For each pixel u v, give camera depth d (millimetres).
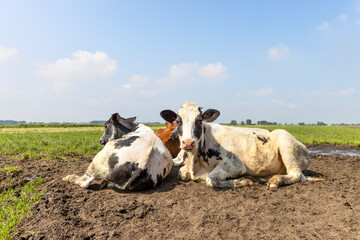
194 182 5312
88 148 10445
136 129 5855
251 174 5516
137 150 4699
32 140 13523
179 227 3336
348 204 3852
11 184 5219
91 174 4855
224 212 3703
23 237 3131
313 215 3586
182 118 5020
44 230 3254
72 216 3631
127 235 3180
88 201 4148
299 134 23531
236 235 3115
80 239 3074
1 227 3459
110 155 4676
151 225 3406
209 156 5348
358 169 6918
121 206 3879
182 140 4812
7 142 11633
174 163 6691
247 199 4211
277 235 3090
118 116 6000
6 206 4207
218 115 5219
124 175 4523
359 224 3260
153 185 4816
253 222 3430
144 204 3973
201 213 3689
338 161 8422
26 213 3795
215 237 3070
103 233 3203
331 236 3016
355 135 23281
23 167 6645
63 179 5172
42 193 4520
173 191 4684
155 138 5266
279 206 3910
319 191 4527
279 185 4816
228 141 5434
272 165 5406
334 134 24500
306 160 5453
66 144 11398
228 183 4863
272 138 5457
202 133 5230
